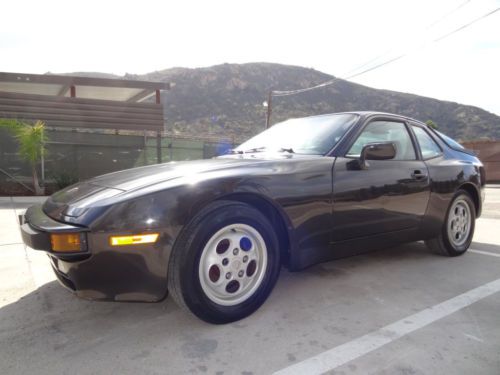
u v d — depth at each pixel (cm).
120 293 183
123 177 231
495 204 855
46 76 1223
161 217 183
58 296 254
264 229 218
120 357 177
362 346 185
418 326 207
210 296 200
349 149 269
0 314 226
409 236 306
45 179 1105
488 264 329
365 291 260
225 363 171
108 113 1352
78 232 174
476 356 176
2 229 497
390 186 279
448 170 337
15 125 1042
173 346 186
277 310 228
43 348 186
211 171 214
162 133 1498
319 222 238
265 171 221
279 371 165
